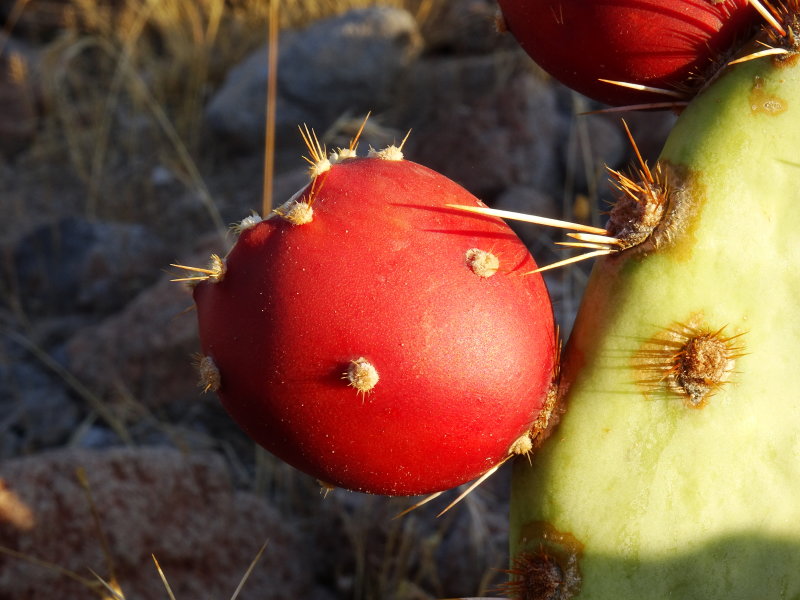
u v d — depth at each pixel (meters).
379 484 0.24
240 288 0.23
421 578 0.46
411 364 0.23
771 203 0.24
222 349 0.23
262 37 0.95
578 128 0.71
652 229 0.24
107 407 0.60
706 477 0.24
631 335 0.24
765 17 0.24
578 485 0.24
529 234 0.67
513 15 0.25
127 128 0.91
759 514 0.24
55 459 0.43
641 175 0.25
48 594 0.40
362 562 0.47
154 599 0.42
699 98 0.25
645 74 0.25
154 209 0.81
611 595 0.24
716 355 0.24
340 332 0.23
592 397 0.24
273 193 0.75
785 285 0.24
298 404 0.23
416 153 0.74
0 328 0.69
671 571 0.24
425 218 0.23
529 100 0.72
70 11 1.00
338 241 0.23
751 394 0.24
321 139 0.84
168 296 0.62
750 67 0.25
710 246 0.24
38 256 0.73
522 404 0.24
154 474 0.44
